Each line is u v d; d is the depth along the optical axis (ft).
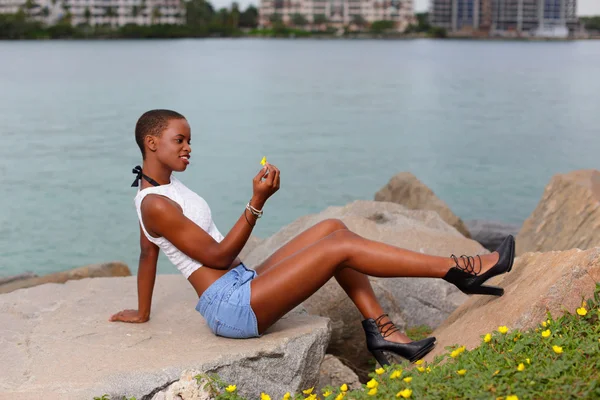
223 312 14.47
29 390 13.00
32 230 41.42
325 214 24.99
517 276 15.33
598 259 13.30
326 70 202.28
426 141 74.28
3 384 13.26
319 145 71.61
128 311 16.28
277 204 47.70
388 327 15.38
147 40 551.59
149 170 14.82
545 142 72.95
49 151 68.03
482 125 86.48
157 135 14.55
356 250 14.25
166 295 17.89
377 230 22.59
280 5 632.79
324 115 97.40
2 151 68.03
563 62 248.52
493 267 14.15
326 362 18.25
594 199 25.39
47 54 297.12
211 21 614.34
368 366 19.38
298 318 15.94
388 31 636.07
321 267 14.28
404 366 13.03
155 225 14.49
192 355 14.05
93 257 36.96
